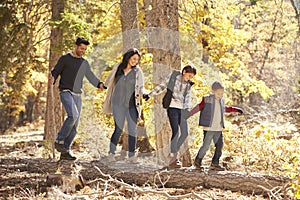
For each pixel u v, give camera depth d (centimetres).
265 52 2702
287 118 1304
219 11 1563
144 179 742
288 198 654
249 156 885
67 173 742
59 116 1456
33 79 2073
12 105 2641
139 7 1429
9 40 1357
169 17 826
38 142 1548
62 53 1237
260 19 2677
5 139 1889
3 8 1348
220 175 720
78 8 1405
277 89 2386
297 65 2555
